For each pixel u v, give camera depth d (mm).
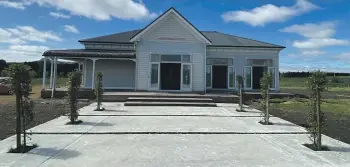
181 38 19594
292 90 31109
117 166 4766
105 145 6184
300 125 9180
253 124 9156
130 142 6496
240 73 22031
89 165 4797
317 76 6227
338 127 9023
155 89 19516
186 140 6762
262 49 21953
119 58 19266
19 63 5891
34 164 4809
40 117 10398
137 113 11516
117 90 20047
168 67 20422
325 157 5406
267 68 22078
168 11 19172
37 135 7129
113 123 9016
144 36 19484
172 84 20438
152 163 4953
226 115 11336
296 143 6555
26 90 5891
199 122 9469
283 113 12359
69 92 8938
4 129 8039
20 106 5832
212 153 5637
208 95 17000
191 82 19578
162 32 19516
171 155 5461
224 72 22312
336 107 15008
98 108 12461
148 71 19500
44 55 18391
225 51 21984
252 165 4910
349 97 22469
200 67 19703
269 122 9477
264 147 6160
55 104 14734
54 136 7035
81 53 18891
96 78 12664
